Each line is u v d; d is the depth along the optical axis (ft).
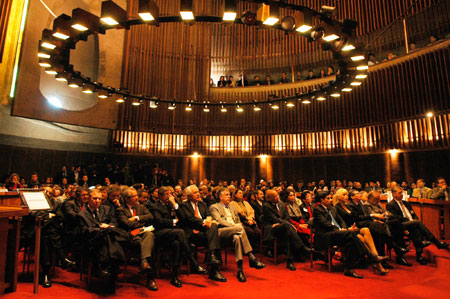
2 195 12.87
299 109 46.75
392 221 16.28
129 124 44.73
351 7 46.70
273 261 16.44
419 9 40.86
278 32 53.11
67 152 39.34
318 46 50.08
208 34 51.85
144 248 11.76
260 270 14.55
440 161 34.06
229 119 49.44
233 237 13.62
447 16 38.88
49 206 11.25
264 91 49.19
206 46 51.55
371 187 35.14
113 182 39.14
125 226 12.62
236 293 11.14
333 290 11.52
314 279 13.02
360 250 13.44
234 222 15.66
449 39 33.60
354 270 14.58
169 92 48.37
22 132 35.17
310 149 45.39
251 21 15.57
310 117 45.80
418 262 15.83
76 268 14.52
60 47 17.46
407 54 37.35
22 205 10.52
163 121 47.39
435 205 19.94
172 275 12.19
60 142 38.91
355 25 16.20
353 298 10.44
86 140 41.65
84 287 11.93
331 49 18.01
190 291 11.37
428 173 34.99
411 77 37.01
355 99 42.24
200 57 50.93
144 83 46.57
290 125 47.01
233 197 19.43
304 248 14.87
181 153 47.60
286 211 17.24
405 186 32.89
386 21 43.80
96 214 13.32
